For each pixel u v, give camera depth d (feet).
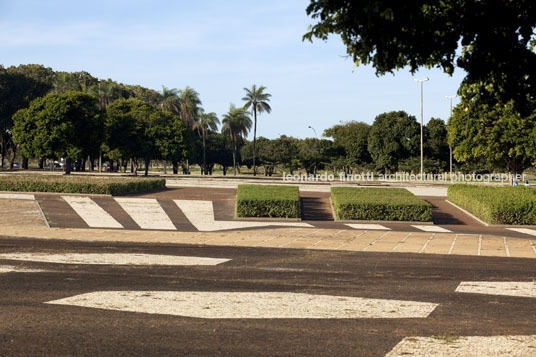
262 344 16.24
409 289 25.62
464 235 53.36
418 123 267.18
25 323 18.37
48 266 30.83
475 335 17.46
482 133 146.20
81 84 281.13
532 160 145.79
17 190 99.96
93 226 59.47
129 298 22.65
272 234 52.85
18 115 195.93
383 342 16.58
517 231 60.95
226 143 337.93
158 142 223.92
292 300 22.75
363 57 28.43
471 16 28.35
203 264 32.83
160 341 16.42
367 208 71.97
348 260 35.53
